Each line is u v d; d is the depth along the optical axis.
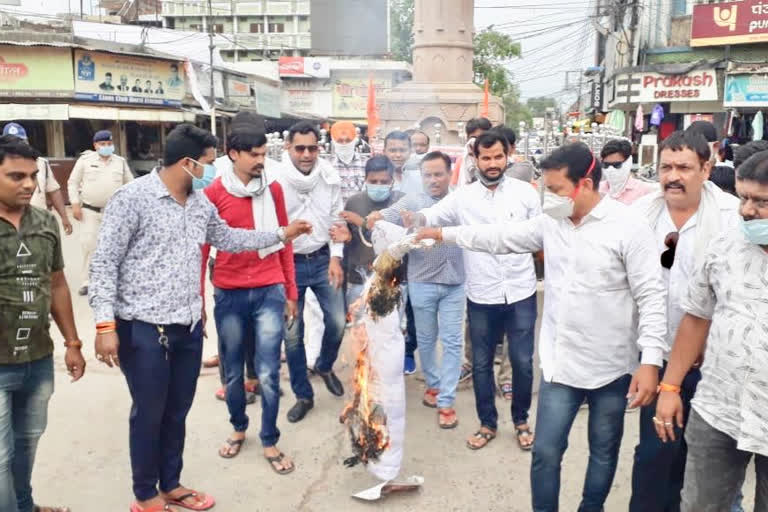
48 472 3.59
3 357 2.56
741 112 15.98
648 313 2.52
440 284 4.05
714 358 2.17
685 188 2.68
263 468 3.65
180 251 2.96
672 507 3.02
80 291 7.35
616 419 2.73
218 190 3.61
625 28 19.36
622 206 2.60
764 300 2.03
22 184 2.50
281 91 33.66
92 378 4.93
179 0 48.41
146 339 2.90
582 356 2.65
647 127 17.53
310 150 4.18
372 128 7.54
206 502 3.25
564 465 3.69
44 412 2.82
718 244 2.18
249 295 3.58
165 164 2.92
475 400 4.28
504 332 3.91
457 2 7.48
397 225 4.08
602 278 2.58
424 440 3.99
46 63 19.09
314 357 5.03
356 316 3.29
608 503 3.31
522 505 3.28
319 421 4.24
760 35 15.16
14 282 2.56
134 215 2.84
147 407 2.96
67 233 7.27
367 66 31.67
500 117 8.44
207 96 25.38
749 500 3.32
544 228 2.75
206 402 4.56
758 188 1.94
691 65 16.05
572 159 2.46
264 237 3.39
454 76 7.65
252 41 49.09
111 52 20.30
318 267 4.39
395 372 3.23
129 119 20.70
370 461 3.28
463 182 4.91
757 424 2.05
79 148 20.81
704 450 2.23
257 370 3.66
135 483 3.08
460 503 3.30
